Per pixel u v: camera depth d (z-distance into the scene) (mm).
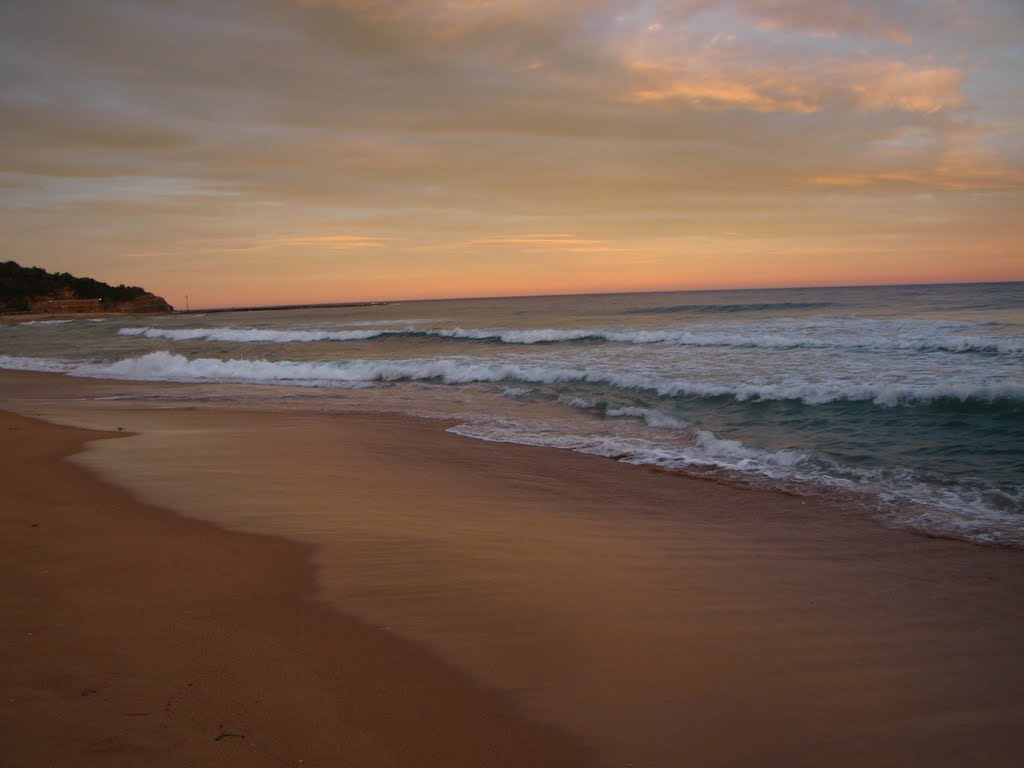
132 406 12344
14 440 8266
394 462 7617
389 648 3012
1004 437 7977
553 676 2832
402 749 2250
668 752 2316
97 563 3932
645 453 8117
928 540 4984
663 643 3207
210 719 2334
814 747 2375
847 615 3623
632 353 18156
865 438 8359
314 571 3990
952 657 3141
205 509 5336
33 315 87500
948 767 2270
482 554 4469
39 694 2424
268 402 12711
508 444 8695
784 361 14734
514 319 42625
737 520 5523
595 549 4691
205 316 93312
